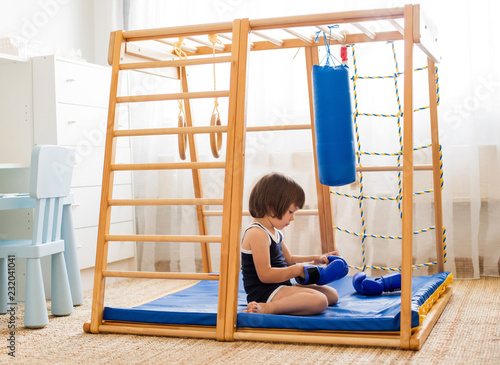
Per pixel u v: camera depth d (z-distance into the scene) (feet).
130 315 6.98
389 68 10.37
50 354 6.18
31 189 7.53
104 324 7.05
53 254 8.18
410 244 6.13
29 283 7.48
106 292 10.05
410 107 6.31
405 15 6.42
